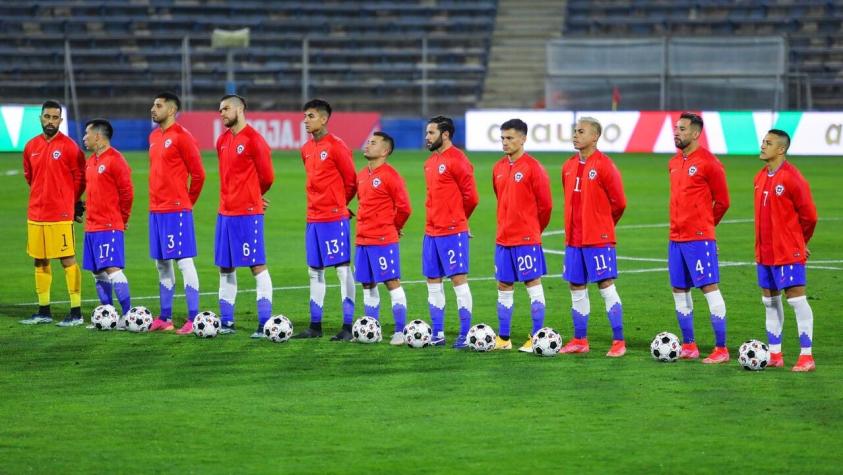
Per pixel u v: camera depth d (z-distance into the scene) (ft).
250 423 105.91
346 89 622.95
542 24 654.53
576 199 139.03
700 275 134.92
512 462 93.66
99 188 158.71
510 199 141.38
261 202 153.89
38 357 137.28
